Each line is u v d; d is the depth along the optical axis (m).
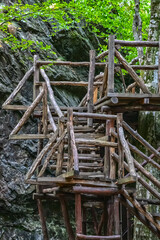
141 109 8.94
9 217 13.21
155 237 10.59
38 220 13.45
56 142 8.80
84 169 11.41
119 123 8.08
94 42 17.34
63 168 10.64
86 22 17.08
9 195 12.97
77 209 8.05
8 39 12.72
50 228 13.48
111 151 8.55
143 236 10.62
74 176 7.44
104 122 10.08
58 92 14.82
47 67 14.59
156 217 8.64
